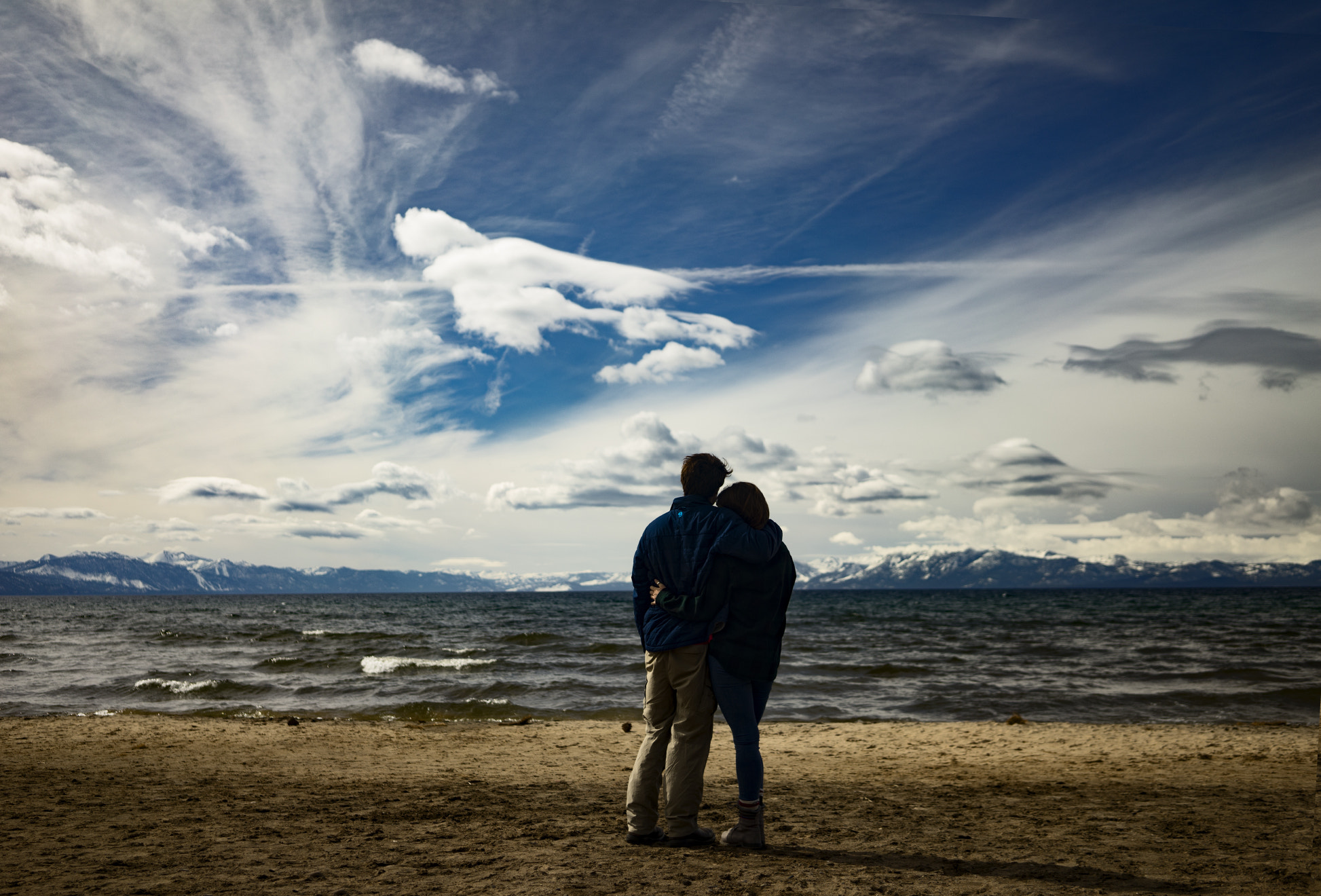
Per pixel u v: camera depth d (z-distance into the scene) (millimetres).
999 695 13211
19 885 2590
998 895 2523
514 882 2635
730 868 2842
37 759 6117
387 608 93562
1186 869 2904
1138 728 9266
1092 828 3730
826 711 11844
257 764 6141
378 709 11719
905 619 54812
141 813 3936
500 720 10578
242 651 24312
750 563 3084
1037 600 125062
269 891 2543
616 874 2754
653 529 3232
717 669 3113
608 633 36781
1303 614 61438
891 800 4637
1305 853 3191
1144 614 62156
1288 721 10891
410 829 3588
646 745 3291
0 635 33531
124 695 13438
